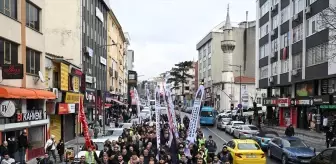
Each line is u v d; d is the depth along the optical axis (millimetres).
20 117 19375
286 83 43844
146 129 21484
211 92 89938
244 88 79312
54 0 37375
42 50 23719
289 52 42812
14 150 17109
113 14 59594
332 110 34312
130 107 67250
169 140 17312
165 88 18891
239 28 85375
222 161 14133
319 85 37188
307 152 19031
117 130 22797
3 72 17188
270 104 50656
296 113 42875
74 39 37406
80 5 37688
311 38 36531
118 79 72000
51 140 19172
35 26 23031
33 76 22109
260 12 56062
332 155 13430
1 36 18047
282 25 45688
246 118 53406
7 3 18969
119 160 12820
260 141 24891
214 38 89688
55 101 25156
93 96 42625
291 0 42438
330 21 30203
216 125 51438
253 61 84750
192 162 14539
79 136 33844
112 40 62750
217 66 89125
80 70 33281
